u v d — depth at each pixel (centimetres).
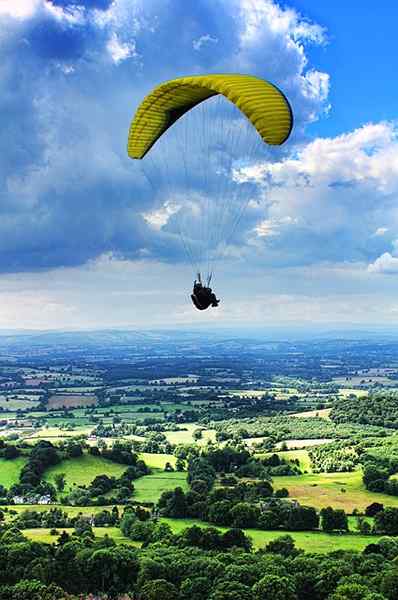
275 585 6956
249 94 3197
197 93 3819
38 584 7412
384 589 6981
